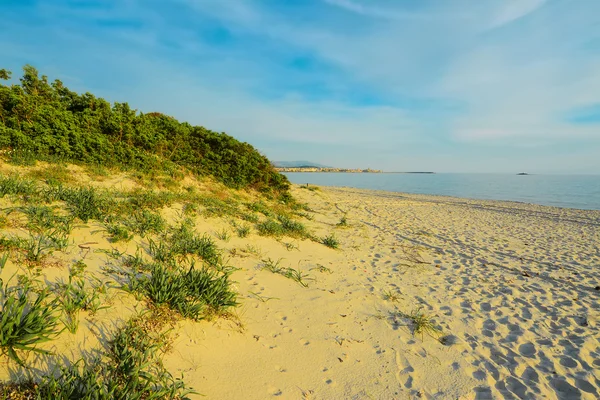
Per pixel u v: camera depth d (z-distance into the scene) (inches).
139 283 149.9
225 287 166.2
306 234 366.9
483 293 252.1
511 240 480.7
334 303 203.2
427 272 297.3
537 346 174.2
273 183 579.8
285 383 123.0
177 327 132.5
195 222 291.3
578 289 270.5
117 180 333.7
